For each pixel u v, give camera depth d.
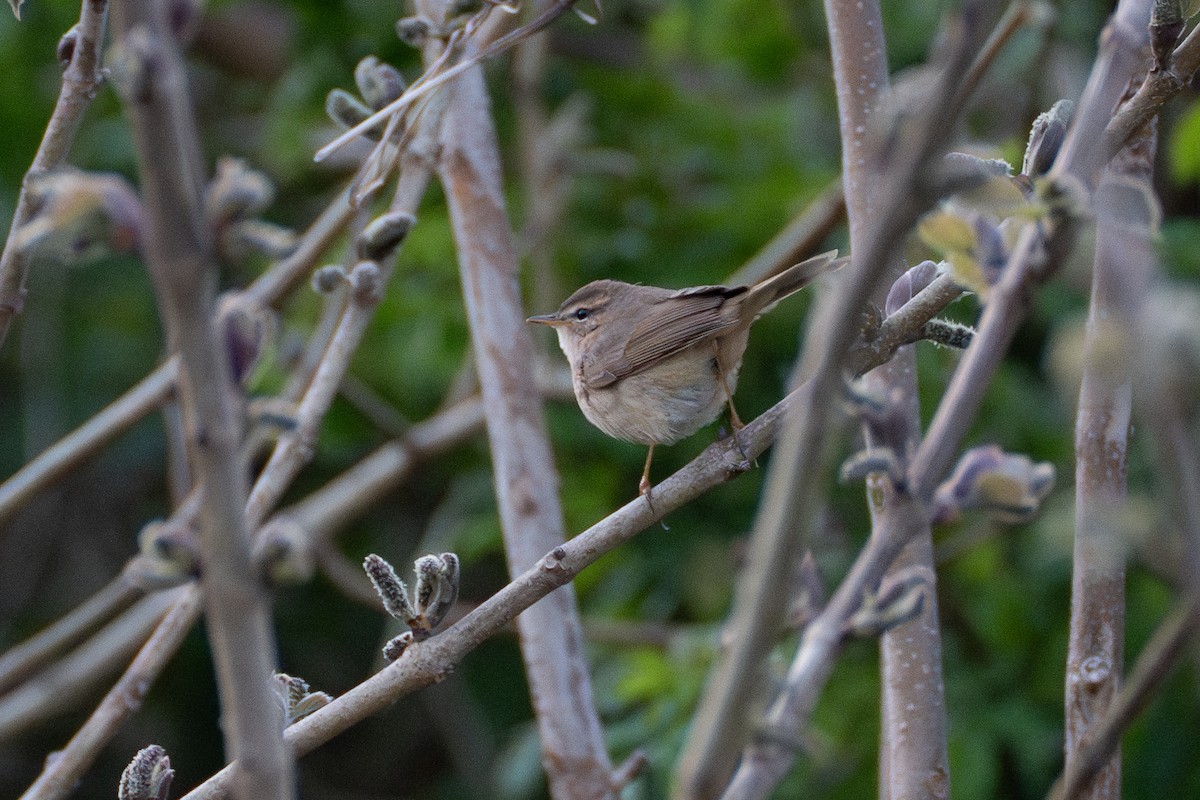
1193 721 11.43
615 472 14.38
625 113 15.98
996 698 12.30
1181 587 3.33
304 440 7.37
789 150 15.73
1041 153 5.48
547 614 8.08
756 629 3.23
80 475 19.20
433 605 5.63
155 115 3.05
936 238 3.79
